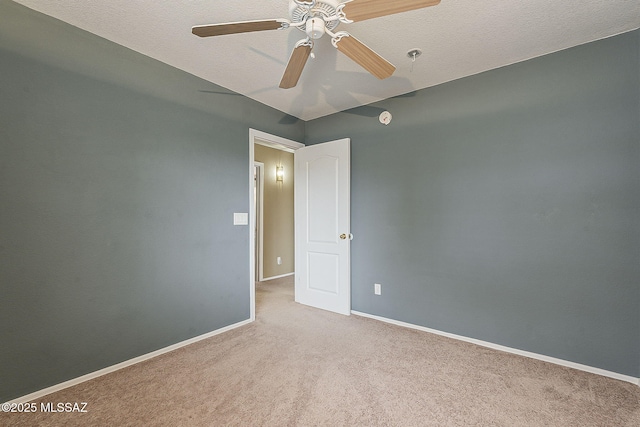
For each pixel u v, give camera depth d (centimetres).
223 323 281
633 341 193
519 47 215
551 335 220
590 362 206
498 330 242
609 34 199
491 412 165
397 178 299
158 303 235
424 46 214
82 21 190
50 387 182
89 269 199
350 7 134
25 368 175
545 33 198
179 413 164
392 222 302
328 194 341
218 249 279
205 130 270
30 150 177
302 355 232
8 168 170
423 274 282
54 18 186
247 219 306
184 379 198
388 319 304
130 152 220
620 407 169
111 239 210
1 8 168
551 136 221
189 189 257
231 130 292
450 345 249
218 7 176
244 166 304
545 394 181
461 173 261
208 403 172
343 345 250
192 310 257
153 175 233
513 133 236
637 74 192
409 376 201
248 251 307
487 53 223
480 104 252
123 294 215
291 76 192
